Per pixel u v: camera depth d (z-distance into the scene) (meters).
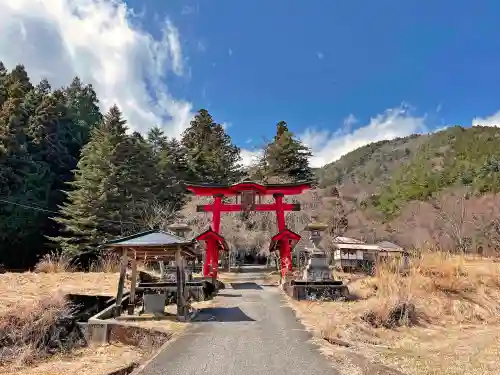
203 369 6.94
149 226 32.44
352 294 15.58
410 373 6.71
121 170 38.41
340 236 31.03
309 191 38.78
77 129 54.50
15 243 37.88
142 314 11.97
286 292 17.61
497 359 7.87
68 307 12.02
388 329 11.30
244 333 9.76
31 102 48.97
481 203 38.44
